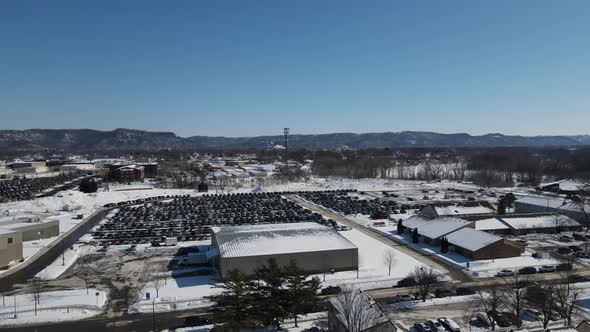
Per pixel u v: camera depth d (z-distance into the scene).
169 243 98.38
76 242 101.31
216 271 77.38
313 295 52.75
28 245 98.12
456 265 79.69
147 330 54.09
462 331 51.50
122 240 103.12
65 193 170.00
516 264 79.56
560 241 97.75
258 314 49.12
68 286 70.56
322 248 76.31
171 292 67.06
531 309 56.34
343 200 162.88
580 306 58.88
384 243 97.38
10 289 69.19
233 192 194.25
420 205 148.12
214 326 52.22
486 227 103.06
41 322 56.34
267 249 75.25
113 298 65.06
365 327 44.94
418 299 62.41
